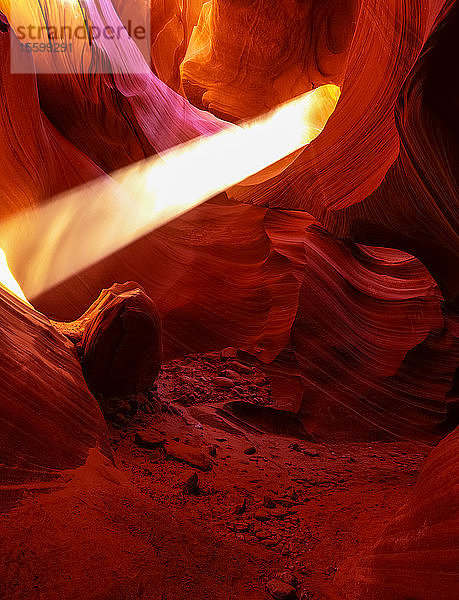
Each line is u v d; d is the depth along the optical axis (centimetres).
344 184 484
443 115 292
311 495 445
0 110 516
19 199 551
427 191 350
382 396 667
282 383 663
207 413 572
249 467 479
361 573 303
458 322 696
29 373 354
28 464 304
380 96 477
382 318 741
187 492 390
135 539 293
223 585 289
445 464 280
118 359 474
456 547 229
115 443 442
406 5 424
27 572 240
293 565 326
